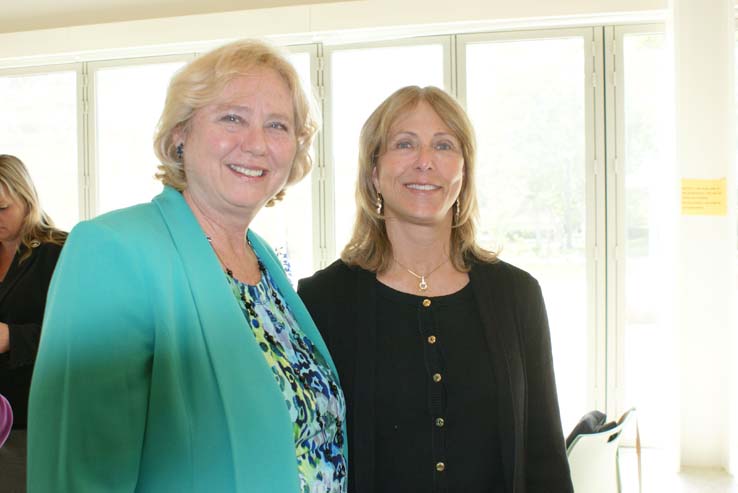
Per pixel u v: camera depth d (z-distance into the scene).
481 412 1.20
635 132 3.46
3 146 4.17
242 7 3.65
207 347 0.86
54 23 3.89
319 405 1.04
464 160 1.34
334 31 3.55
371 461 1.15
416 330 1.24
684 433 3.22
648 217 3.48
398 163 1.27
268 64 1.04
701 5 3.11
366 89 3.66
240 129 1.00
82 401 0.76
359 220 1.40
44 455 0.75
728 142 3.10
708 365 3.17
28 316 1.63
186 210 0.96
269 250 1.25
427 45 3.58
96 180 4.02
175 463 0.80
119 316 0.79
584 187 3.50
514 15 3.38
